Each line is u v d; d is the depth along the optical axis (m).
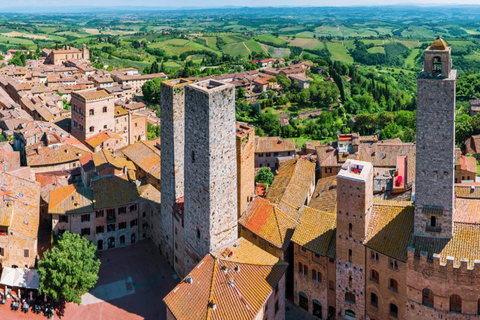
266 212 126.25
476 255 92.75
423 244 97.06
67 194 138.12
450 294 92.81
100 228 139.12
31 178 164.00
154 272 131.75
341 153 179.50
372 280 103.38
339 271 107.00
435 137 93.19
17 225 121.44
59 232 135.75
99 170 155.25
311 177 157.25
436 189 95.25
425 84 91.94
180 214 124.06
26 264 121.38
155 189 150.50
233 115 111.19
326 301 111.50
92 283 114.44
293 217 128.75
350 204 102.19
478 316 92.06
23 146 195.88
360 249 103.00
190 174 114.75
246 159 129.12
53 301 117.75
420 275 94.44
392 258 97.88
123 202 140.12
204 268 106.19
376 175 145.88
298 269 115.75
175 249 129.88
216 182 110.62
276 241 118.38
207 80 116.44
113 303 119.69
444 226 96.12
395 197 129.25
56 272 109.81
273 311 105.75
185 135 113.81
